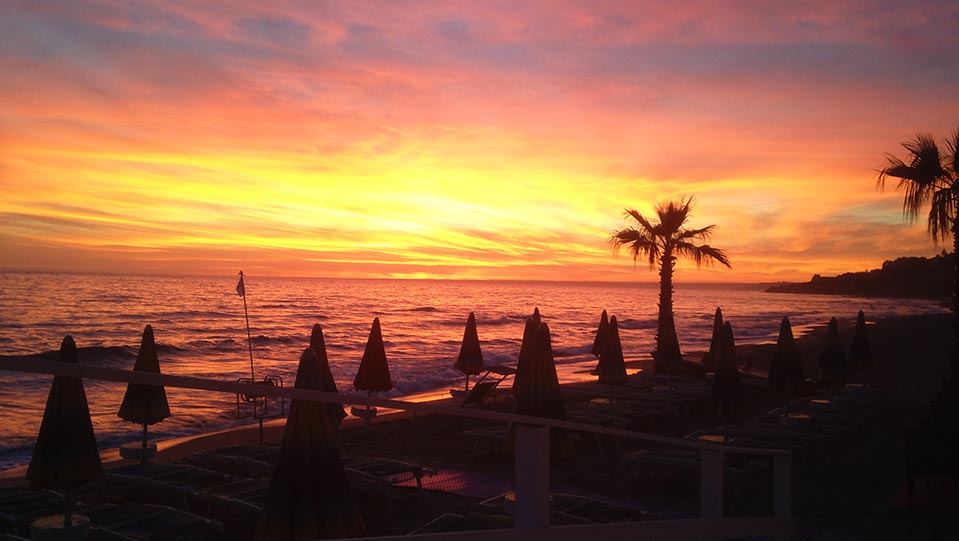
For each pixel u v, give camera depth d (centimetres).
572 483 962
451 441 1222
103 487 877
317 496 532
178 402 1881
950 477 882
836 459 1099
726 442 1028
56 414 617
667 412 1476
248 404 1838
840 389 1791
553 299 12988
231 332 4650
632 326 6150
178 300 7900
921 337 4131
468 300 11244
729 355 1169
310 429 543
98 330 4484
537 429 244
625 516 699
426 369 2806
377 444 1195
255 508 699
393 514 796
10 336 4038
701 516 446
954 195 1023
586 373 2778
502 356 3562
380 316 6681
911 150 1042
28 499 711
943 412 930
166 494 820
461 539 214
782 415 1330
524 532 237
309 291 12656
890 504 844
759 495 903
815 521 784
